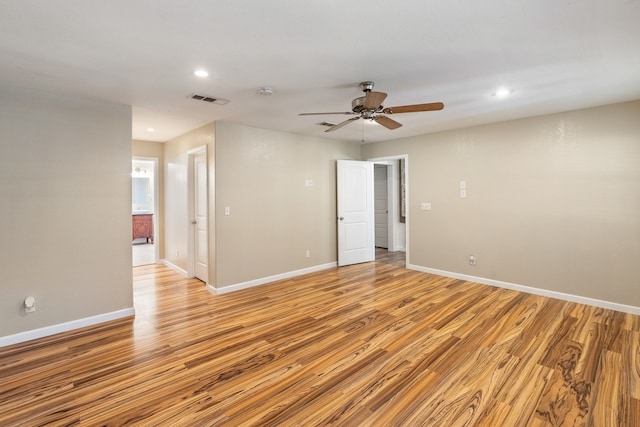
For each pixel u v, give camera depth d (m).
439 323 3.21
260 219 4.71
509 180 4.29
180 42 2.09
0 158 2.80
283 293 4.27
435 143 5.08
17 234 2.88
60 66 2.44
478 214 4.62
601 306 3.60
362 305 3.77
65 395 2.10
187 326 3.22
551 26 1.93
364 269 5.59
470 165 4.67
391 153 5.75
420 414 1.90
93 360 2.55
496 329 3.05
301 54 2.28
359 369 2.39
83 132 3.21
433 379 2.25
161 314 3.55
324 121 4.24
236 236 4.43
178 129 4.77
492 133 4.43
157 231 6.14
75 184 3.17
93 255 3.28
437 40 2.10
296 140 5.18
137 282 4.88
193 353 2.66
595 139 3.62
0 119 2.79
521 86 2.96
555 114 3.88
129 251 3.50
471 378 2.26
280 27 1.91
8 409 1.96
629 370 2.32
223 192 4.29
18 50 2.18
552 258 3.96
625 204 3.45
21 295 2.90
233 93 3.10
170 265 5.87
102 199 3.33
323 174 5.63
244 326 3.20
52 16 1.76
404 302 3.85
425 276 5.05
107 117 3.35
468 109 3.72
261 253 4.73
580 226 3.74
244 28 1.92
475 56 2.34
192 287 4.61
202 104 3.45
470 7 1.72
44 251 3.01
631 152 3.40
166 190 5.96
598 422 1.81
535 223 4.08
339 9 1.73
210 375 2.33
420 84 2.90
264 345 2.79
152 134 5.18
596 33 2.01
